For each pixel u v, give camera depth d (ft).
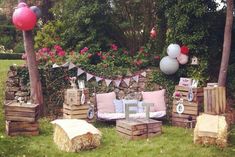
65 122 19.95
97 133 19.54
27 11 25.35
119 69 28.81
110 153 18.92
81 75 27.89
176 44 28.30
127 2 32.48
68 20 33.17
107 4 32.24
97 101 25.93
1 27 57.57
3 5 55.16
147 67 30.32
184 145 20.44
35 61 26.58
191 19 28.68
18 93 27.27
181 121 25.46
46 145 20.03
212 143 20.22
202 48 28.58
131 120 22.71
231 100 29.22
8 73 27.37
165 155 18.80
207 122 20.61
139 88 28.53
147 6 32.76
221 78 26.25
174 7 29.14
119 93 27.96
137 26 33.40
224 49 26.18
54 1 42.80
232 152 19.47
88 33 31.83
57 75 27.76
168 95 28.32
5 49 55.67
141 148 19.79
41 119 25.96
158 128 22.35
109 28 33.04
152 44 32.58
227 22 26.02
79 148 19.11
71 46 32.40
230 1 25.85
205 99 21.84
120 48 32.37
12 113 21.39
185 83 26.27
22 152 18.90
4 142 20.15
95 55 30.71
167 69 27.96
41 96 26.78
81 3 32.37
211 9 29.86
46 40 33.06
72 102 24.26
